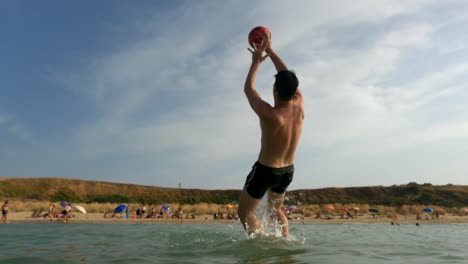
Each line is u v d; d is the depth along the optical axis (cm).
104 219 2902
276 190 442
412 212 4641
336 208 4619
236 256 344
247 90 431
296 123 420
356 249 417
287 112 414
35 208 3572
